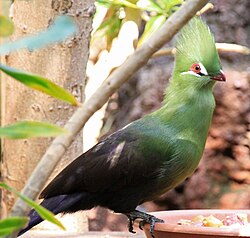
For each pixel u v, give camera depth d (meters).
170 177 3.51
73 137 2.60
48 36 1.96
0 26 1.92
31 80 2.19
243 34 3.99
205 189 3.95
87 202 3.50
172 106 3.52
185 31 3.51
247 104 3.94
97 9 3.72
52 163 2.57
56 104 3.51
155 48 2.63
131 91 4.00
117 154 3.50
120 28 3.80
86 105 2.61
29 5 3.48
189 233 3.32
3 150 3.55
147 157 3.50
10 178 3.54
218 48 3.70
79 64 3.52
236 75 3.93
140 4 3.65
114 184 3.50
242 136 3.95
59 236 3.54
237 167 3.95
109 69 3.90
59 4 3.48
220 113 3.94
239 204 3.93
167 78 3.94
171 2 3.61
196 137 3.51
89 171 3.49
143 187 3.51
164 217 3.42
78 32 3.51
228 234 3.30
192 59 3.50
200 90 3.50
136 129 3.52
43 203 3.48
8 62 3.51
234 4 4.00
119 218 3.96
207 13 3.99
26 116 3.52
